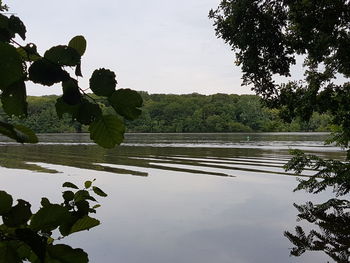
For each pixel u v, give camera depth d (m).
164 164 33.66
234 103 151.00
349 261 8.64
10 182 22.12
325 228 11.09
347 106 9.22
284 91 9.73
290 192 18.97
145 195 18.52
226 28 8.78
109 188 20.62
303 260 8.94
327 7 7.91
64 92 0.68
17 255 0.69
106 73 0.70
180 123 142.00
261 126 144.38
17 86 0.63
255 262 8.95
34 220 0.71
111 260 9.14
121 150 52.97
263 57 8.88
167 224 12.75
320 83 9.65
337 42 8.09
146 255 9.57
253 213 14.44
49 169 29.38
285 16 8.52
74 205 1.07
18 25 0.68
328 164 9.72
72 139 95.50
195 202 16.75
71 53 0.66
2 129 0.67
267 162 35.00
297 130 155.75
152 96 150.38
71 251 0.75
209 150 52.53
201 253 9.75
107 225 12.52
